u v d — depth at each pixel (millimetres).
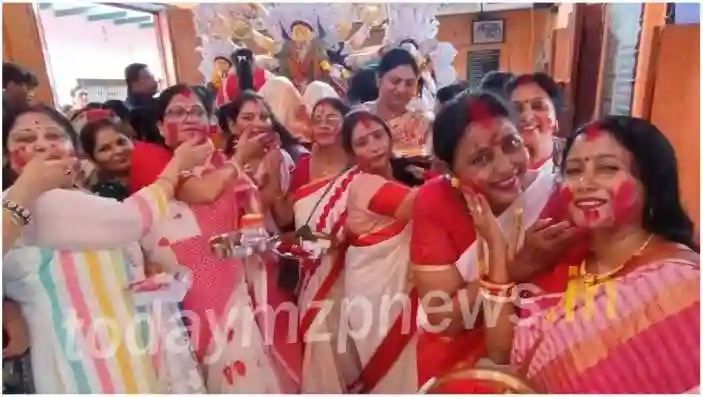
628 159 911
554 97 913
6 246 922
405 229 980
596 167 918
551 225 950
